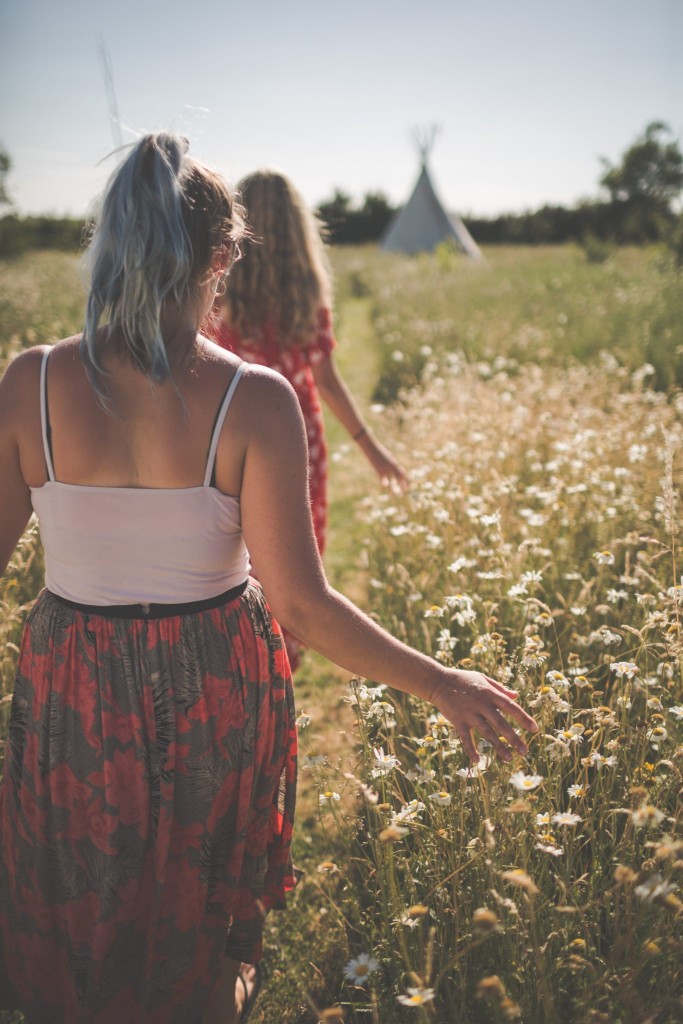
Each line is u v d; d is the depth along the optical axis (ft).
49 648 4.26
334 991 5.91
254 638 4.61
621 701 5.87
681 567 8.11
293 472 4.04
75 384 3.90
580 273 53.01
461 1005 4.66
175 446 3.93
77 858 4.33
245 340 8.20
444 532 10.57
